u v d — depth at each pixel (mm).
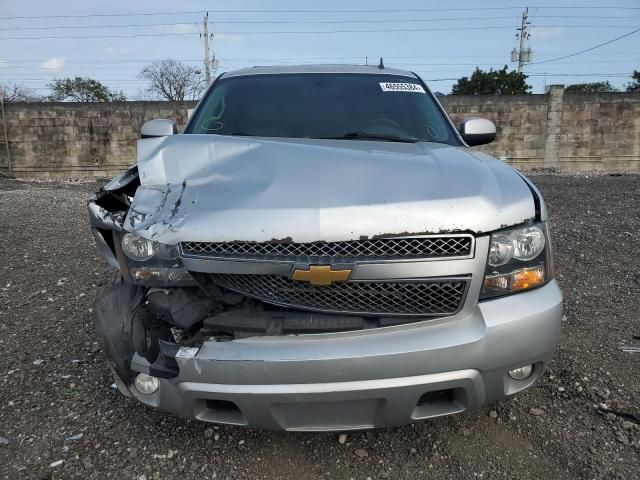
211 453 2432
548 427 2580
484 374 2066
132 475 2289
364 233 1979
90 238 6914
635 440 2459
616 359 3234
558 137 22938
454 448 2449
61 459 2381
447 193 2113
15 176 22156
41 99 35531
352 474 2305
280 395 1979
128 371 2213
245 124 3324
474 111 22641
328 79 3746
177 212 2150
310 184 2156
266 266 2008
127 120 22062
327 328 2039
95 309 2330
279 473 2314
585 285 4656
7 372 3170
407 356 1977
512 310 2094
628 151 23156
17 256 5949
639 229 6664
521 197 2227
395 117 3389
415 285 2033
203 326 2146
